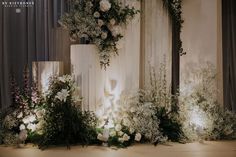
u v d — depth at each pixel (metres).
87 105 3.96
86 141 3.75
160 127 4.07
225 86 4.90
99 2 3.96
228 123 4.28
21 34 4.65
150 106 4.05
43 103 3.92
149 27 4.50
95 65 4.00
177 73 4.62
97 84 4.03
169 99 4.39
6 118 3.89
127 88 4.22
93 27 3.95
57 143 3.71
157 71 4.52
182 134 4.09
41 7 4.61
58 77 3.89
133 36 4.24
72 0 4.32
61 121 3.71
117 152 3.52
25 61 4.67
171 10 4.46
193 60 4.50
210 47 4.43
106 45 4.04
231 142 4.03
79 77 3.94
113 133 3.81
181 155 3.44
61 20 4.12
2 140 3.84
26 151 3.52
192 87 4.41
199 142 4.01
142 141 3.94
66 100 3.76
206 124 4.13
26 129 3.84
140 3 4.37
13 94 4.23
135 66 4.27
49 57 4.58
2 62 4.60
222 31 4.88
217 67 4.44
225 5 4.91
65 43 4.36
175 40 4.59
